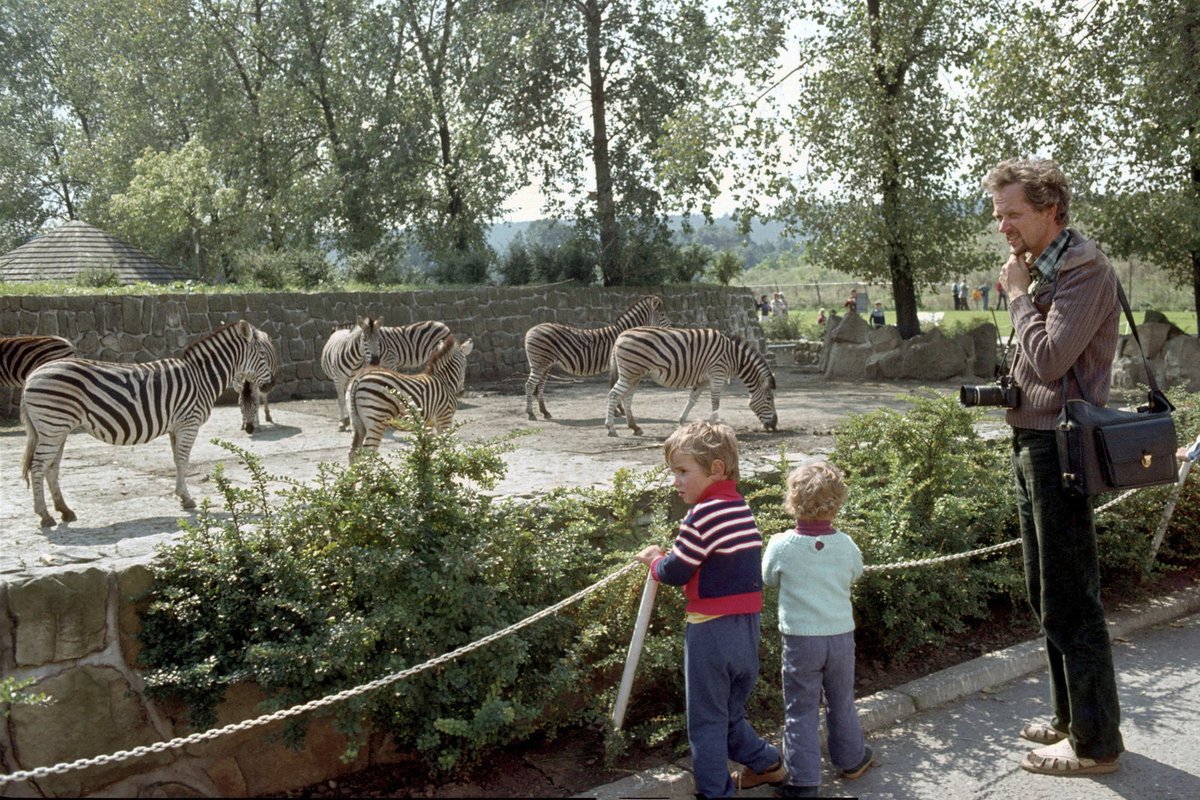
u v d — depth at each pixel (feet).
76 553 14.60
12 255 67.21
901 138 59.88
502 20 70.64
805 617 12.87
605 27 74.43
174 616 13.34
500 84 72.33
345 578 14.02
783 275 214.48
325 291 53.06
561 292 65.46
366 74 77.82
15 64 129.39
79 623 12.82
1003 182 12.93
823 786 13.37
